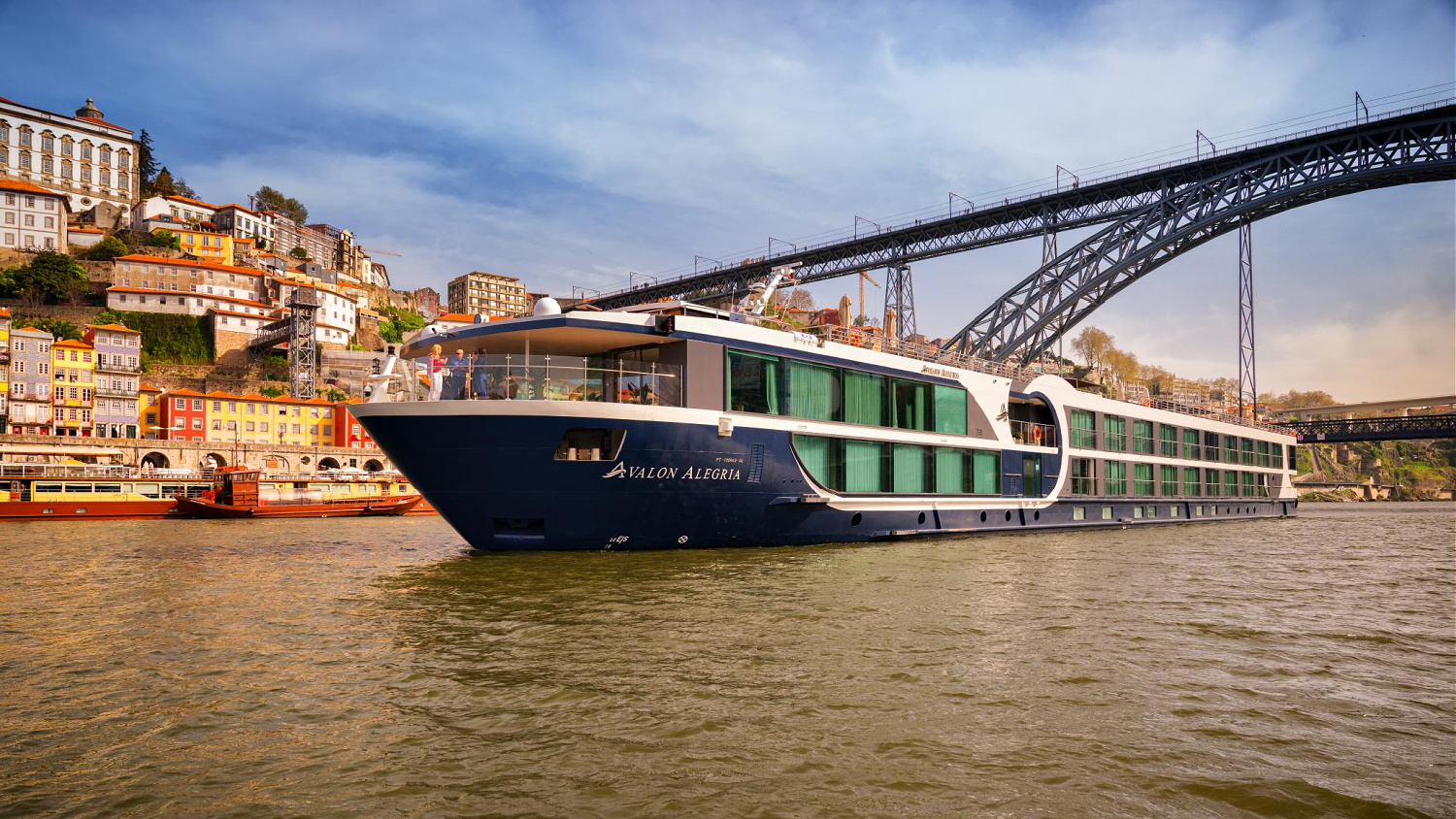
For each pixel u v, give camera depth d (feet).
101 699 27.81
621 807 19.25
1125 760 22.34
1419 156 187.32
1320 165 201.77
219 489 193.77
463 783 20.59
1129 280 230.68
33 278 340.39
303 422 304.09
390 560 69.41
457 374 66.59
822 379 77.77
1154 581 56.03
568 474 62.85
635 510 65.82
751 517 71.46
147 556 78.33
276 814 18.95
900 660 32.30
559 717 25.44
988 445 95.45
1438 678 31.14
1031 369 113.29
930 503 86.94
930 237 266.77
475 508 64.39
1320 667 32.71
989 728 24.71
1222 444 151.64
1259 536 112.68
